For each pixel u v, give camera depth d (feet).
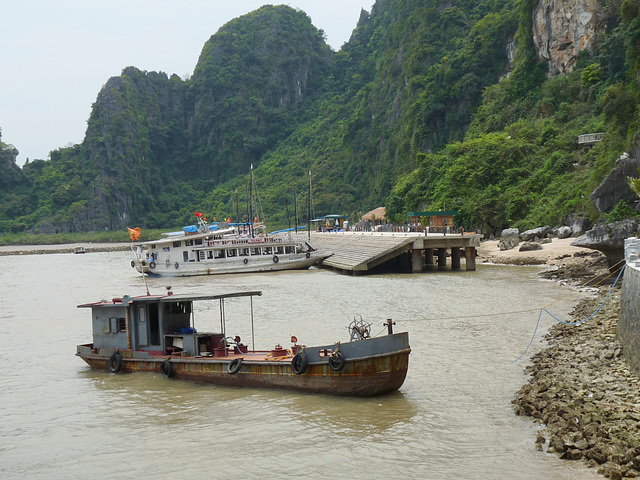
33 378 76.33
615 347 67.36
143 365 74.69
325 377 62.13
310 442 51.52
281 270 208.95
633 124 192.54
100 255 434.30
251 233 258.37
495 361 73.87
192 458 49.49
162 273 207.41
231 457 49.29
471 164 294.66
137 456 50.49
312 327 98.48
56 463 49.98
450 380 66.69
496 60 423.23
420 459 47.14
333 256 219.00
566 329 84.79
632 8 224.74
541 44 358.02
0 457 51.72
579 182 232.32
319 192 552.41
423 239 172.35
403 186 368.68
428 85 447.42
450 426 53.42
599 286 125.39
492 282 146.10
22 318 126.21
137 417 59.82
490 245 240.32
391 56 564.71
